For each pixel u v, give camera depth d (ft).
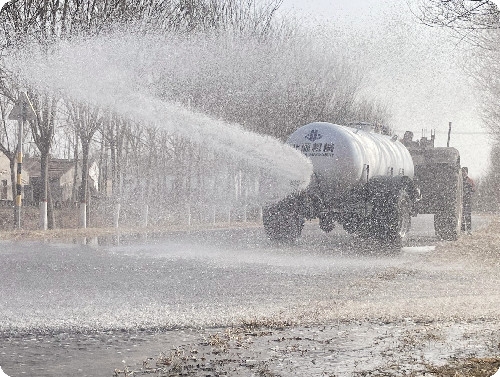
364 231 62.75
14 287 39.34
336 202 63.72
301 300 36.11
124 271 46.91
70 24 84.33
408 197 64.90
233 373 22.71
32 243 69.31
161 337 27.78
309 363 23.90
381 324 30.37
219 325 29.91
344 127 64.80
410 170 74.33
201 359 24.47
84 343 26.76
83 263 51.11
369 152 63.98
